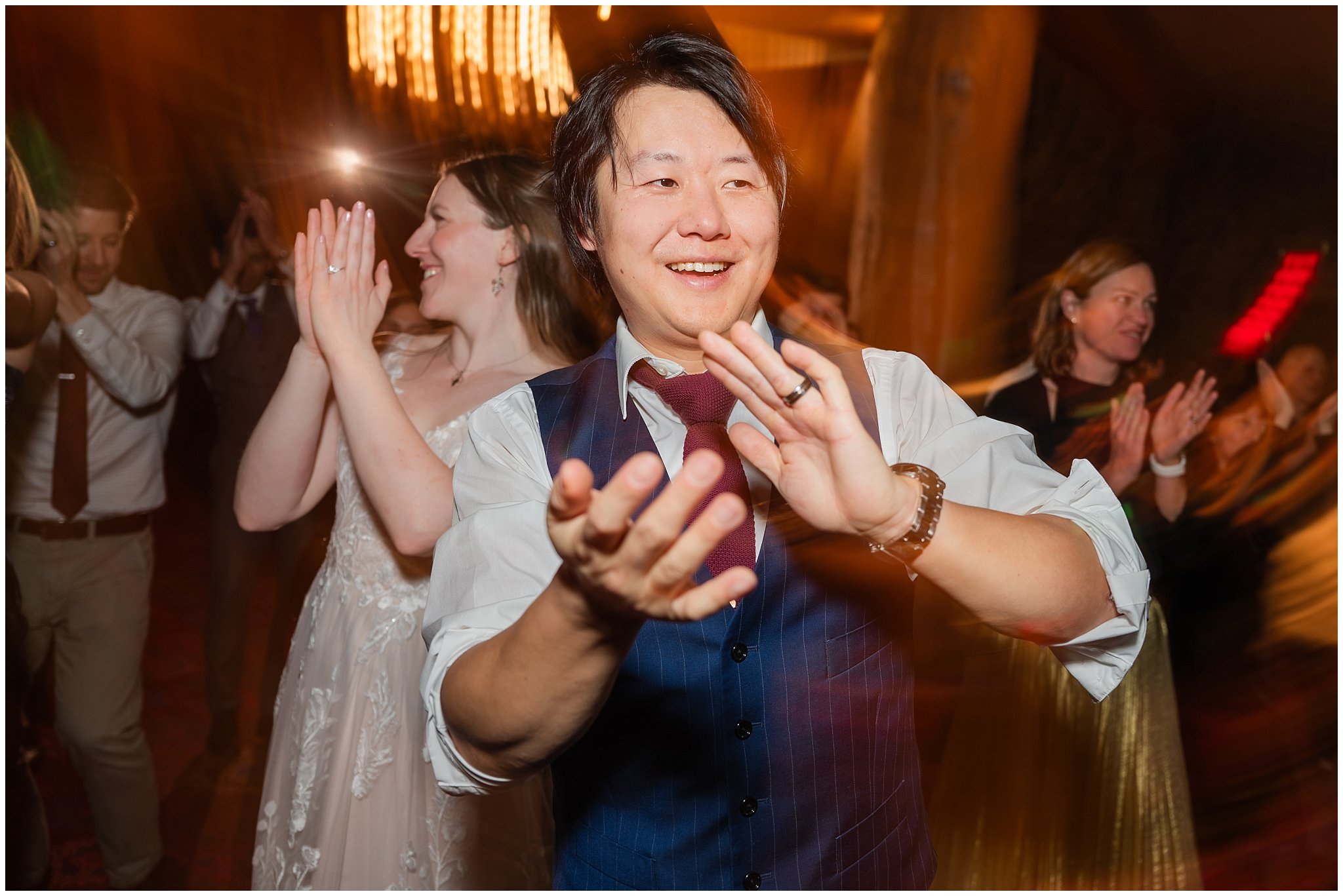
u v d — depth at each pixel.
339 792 1.76
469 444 1.19
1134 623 0.96
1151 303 2.54
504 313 1.82
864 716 1.11
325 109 6.66
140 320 2.81
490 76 4.13
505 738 0.87
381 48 4.43
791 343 0.82
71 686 2.50
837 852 1.09
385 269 1.69
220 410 3.23
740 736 1.07
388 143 4.43
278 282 3.29
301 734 1.81
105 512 2.60
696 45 1.06
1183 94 6.66
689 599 0.71
